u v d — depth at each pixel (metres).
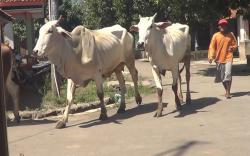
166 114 10.70
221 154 7.17
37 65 16.91
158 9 28.89
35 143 8.70
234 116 10.02
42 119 11.62
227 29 12.51
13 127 10.39
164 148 7.71
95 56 10.41
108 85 16.00
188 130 8.95
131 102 13.00
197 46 36.00
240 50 30.03
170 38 10.62
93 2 37.62
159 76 10.61
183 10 20.09
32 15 24.55
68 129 9.84
